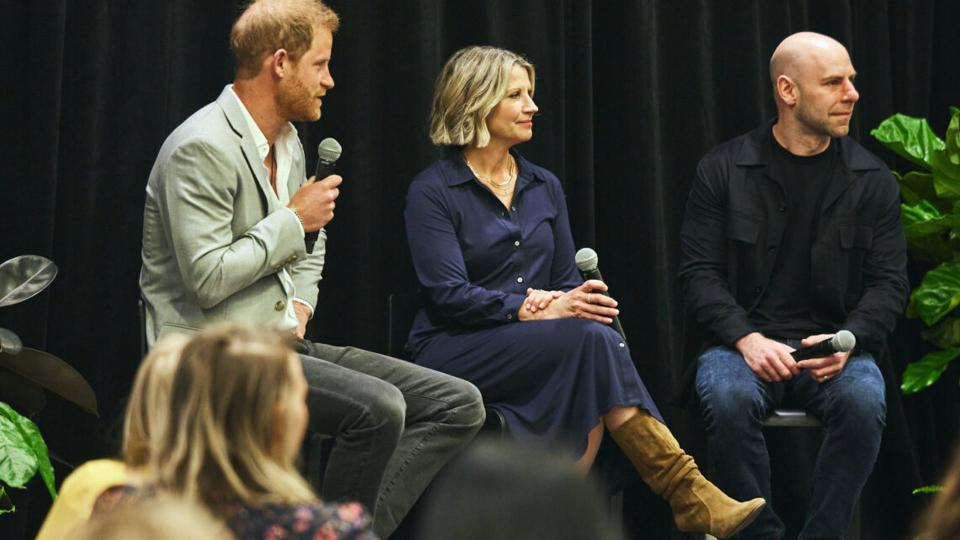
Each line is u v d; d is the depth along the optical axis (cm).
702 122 811
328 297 743
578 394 611
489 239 657
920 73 856
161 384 286
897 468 821
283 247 562
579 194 776
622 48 796
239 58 581
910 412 845
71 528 307
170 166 560
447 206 657
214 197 559
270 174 597
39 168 661
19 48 671
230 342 288
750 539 650
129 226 689
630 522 801
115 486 321
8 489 654
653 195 788
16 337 559
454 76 667
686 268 716
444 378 592
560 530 205
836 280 704
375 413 534
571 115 779
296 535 269
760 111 816
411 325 681
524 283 661
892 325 693
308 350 604
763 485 655
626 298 795
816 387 671
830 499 649
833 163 716
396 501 574
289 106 583
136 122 689
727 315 688
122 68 688
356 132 738
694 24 810
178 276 571
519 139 664
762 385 669
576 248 777
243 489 273
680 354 810
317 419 543
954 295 748
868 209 712
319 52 583
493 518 205
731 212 711
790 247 711
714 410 655
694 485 606
